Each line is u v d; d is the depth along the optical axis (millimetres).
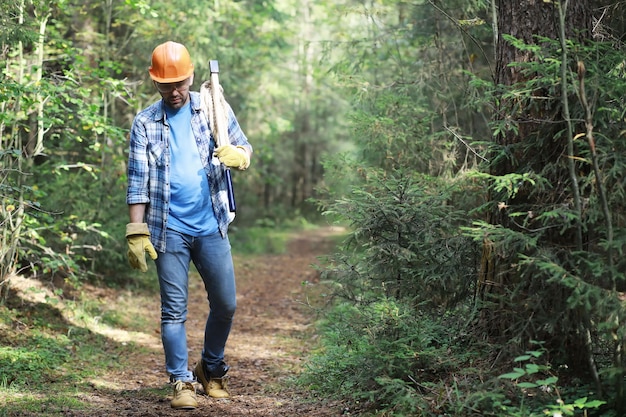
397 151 6844
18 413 4113
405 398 3596
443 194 4805
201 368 4664
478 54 7469
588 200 3539
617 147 3508
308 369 5246
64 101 8570
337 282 5039
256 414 4207
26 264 8375
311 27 25438
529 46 3551
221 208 4320
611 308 3168
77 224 7211
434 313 4676
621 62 3627
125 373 5785
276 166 29969
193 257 4379
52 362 5672
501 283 3994
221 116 4293
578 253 3396
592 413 3406
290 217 30734
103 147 7305
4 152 5637
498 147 4008
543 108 3834
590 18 3957
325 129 31016
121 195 9422
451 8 6988
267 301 10852
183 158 4246
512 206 3875
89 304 8031
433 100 7520
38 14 7078
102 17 10664
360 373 4180
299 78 26875
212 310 4473
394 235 4719
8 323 6516
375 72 8703
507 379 3662
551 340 3771
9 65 6984
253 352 6965
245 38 15086
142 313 8672
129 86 9992
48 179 8883
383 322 4262
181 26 11117
